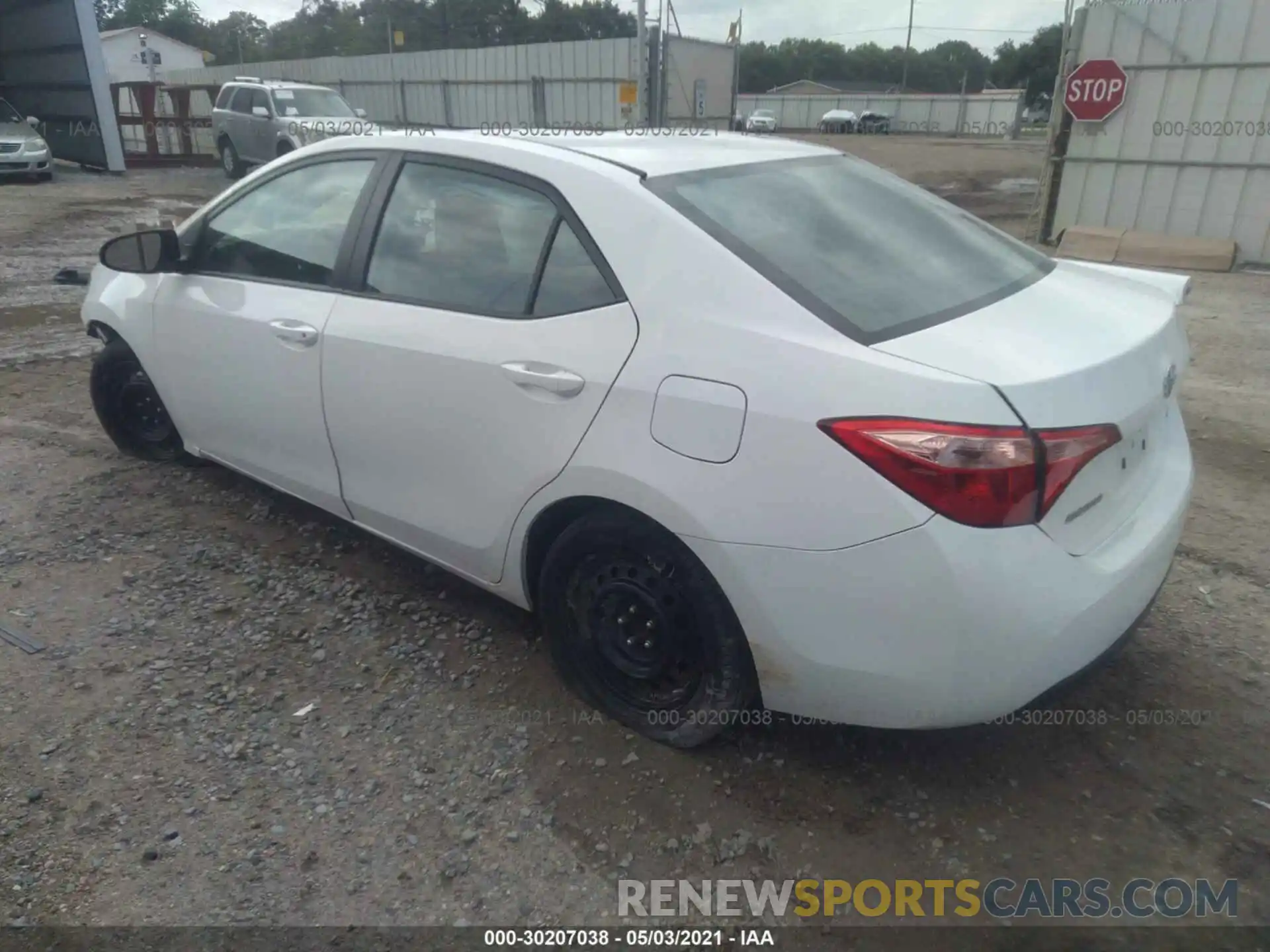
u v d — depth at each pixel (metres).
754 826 2.50
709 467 2.32
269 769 2.68
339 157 3.43
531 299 2.75
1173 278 3.32
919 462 2.06
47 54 21.25
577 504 2.67
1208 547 3.95
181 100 26.33
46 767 2.67
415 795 2.59
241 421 3.78
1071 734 2.84
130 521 4.12
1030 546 2.12
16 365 6.41
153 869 2.36
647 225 2.56
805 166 3.13
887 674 2.23
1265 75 10.47
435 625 3.38
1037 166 21.98
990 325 2.38
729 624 2.48
